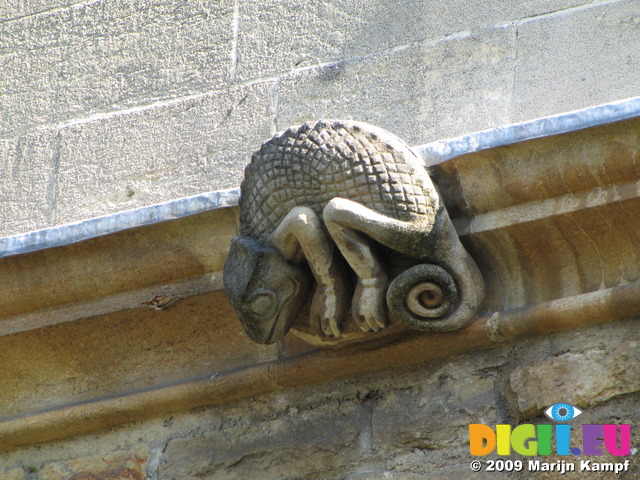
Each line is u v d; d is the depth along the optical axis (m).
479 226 9.88
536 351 9.81
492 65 10.98
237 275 9.56
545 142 9.62
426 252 9.50
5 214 12.22
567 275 9.83
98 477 10.89
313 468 10.16
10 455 11.36
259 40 12.12
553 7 11.03
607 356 9.55
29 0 13.57
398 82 11.27
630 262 9.65
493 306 9.90
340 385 10.41
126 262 10.77
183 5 12.73
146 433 10.93
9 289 11.02
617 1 10.85
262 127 11.64
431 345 9.99
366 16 11.74
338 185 9.43
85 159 12.21
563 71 10.71
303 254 9.60
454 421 9.84
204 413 10.80
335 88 11.50
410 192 9.41
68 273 10.91
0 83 13.05
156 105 12.20
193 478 10.52
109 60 12.74
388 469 9.90
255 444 10.45
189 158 11.77
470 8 11.33
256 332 9.61
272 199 9.65
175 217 10.49
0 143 12.62
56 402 11.25
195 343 10.89
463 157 9.77
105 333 11.05
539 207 9.76
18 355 11.30
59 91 12.77
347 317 9.73
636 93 10.38
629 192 9.50
